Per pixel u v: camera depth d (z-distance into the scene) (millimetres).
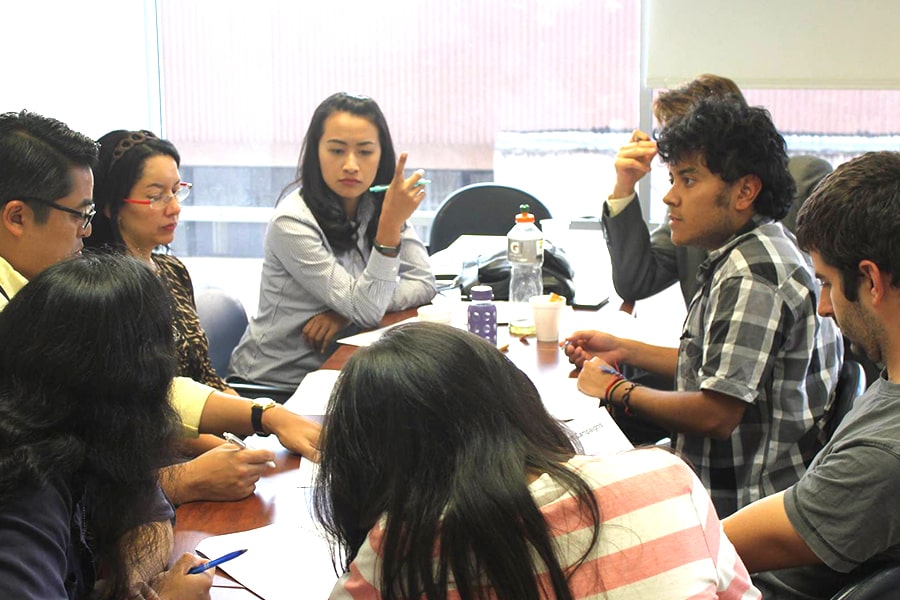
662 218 4746
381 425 955
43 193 1562
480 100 4793
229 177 5051
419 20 4734
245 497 1639
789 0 4258
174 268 2381
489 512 911
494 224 3852
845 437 1360
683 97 2711
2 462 1067
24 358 1118
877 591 1227
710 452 1997
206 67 4906
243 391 2664
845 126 4527
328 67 4844
